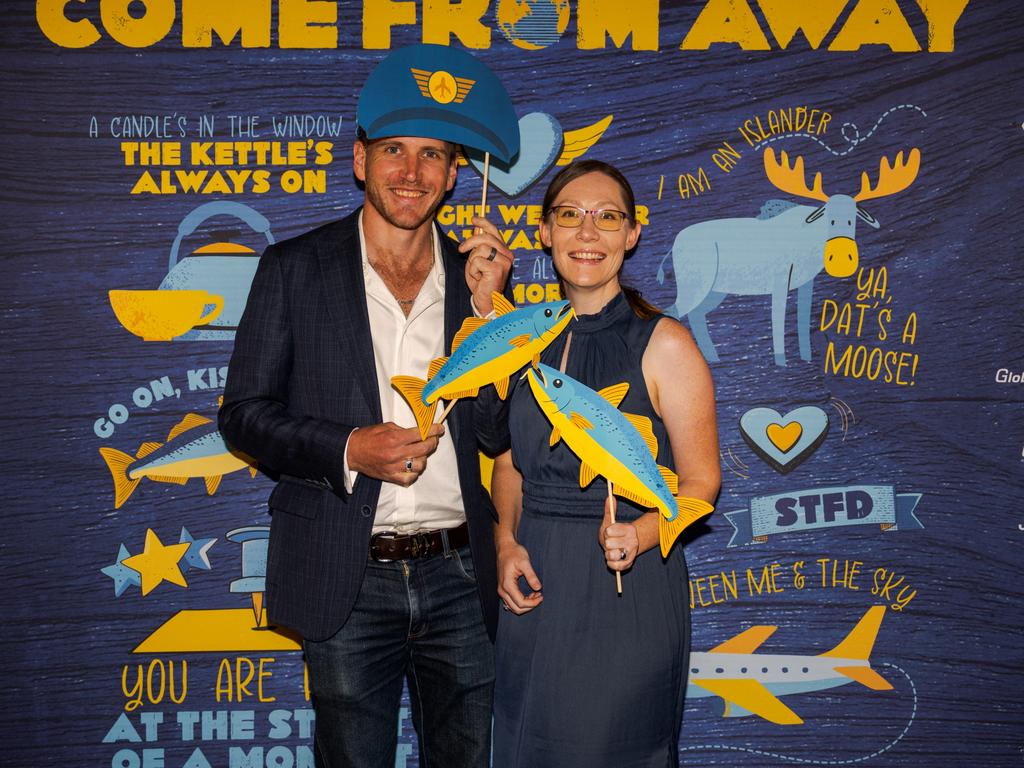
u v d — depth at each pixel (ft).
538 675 5.26
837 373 7.32
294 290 5.62
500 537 5.63
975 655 7.41
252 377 5.55
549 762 5.22
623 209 5.35
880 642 7.41
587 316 5.42
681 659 5.37
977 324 7.30
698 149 7.22
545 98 7.16
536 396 4.94
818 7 7.18
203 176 7.13
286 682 7.32
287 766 7.32
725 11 7.16
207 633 7.27
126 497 7.19
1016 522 7.36
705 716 7.43
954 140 7.25
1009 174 7.26
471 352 5.10
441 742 5.93
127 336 7.14
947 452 7.35
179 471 7.20
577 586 5.23
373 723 5.67
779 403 7.33
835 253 7.27
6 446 7.10
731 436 7.35
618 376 5.22
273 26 7.07
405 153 5.51
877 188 7.26
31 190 7.04
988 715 7.42
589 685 5.15
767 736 7.45
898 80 7.22
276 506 5.70
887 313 7.31
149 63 7.05
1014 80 7.22
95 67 7.03
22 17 6.98
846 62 7.21
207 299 7.16
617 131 7.19
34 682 7.19
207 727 7.29
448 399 5.18
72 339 7.11
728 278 7.27
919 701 7.43
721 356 7.32
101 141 7.06
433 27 7.10
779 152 7.23
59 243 7.07
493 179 7.20
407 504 5.59
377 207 5.54
